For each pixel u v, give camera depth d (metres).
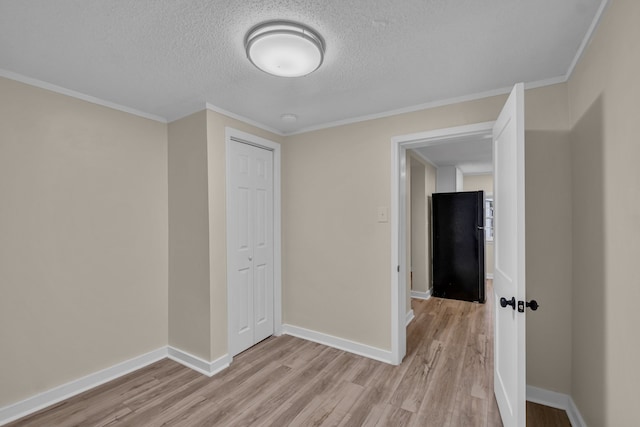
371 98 2.33
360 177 2.75
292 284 3.20
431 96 2.29
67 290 2.14
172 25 1.43
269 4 1.29
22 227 1.95
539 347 2.01
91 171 2.27
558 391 1.96
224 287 2.55
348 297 2.82
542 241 1.99
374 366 2.53
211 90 2.18
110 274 2.37
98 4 1.28
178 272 2.67
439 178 5.51
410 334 3.25
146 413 1.94
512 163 1.56
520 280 1.46
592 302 1.57
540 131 1.99
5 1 1.25
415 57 1.73
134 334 2.52
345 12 1.35
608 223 1.36
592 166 1.55
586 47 1.57
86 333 2.23
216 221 2.49
